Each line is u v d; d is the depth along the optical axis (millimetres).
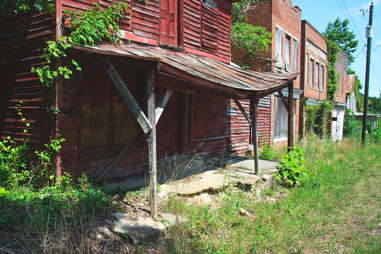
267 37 14039
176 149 8844
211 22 10164
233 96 7590
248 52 14305
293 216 5824
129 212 4852
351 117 30500
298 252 4344
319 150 13633
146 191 5855
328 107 22016
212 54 10203
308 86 19219
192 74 5199
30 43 5941
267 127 14453
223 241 4543
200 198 6109
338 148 16047
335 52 24375
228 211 5758
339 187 8312
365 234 5109
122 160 6941
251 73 9141
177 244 4031
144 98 7512
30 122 5953
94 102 6352
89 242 3799
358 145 18875
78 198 4797
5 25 6562
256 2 14477
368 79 19297
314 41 20047
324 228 5355
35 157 5812
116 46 6492
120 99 7004
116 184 6234
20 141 6129
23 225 3811
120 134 7027
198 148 9664
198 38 9461
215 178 7191
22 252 3293
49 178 5512
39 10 5539
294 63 17484
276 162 10156
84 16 5707
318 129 21094
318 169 10250
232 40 13922
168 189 6117
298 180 8328
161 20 8086
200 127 9789
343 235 5094
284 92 15680
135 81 7410
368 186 8672
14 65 6324
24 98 6090
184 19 8812
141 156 7492
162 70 4789
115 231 4082
